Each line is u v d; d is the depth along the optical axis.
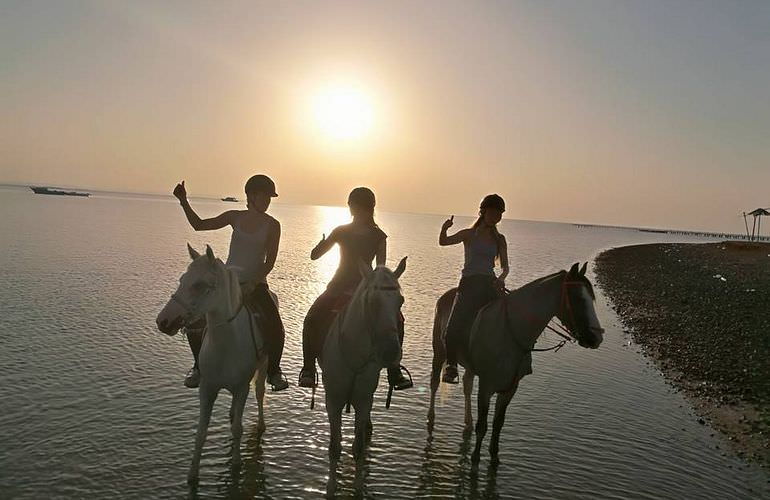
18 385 8.48
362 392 5.34
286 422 7.58
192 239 43.38
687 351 13.04
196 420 7.48
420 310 17.17
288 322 13.98
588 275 33.19
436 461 6.69
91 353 10.38
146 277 20.55
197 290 4.98
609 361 12.19
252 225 5.96
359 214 5.68
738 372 10.99
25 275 19.56
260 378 7.10
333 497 5.66
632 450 7.27
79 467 6.07
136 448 6.57
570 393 9.67
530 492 6.08
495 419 6.45
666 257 52.50
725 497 6.10
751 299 21.77
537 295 5.99
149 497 5.56
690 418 8.59
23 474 5.86
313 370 5.77
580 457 7.00
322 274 24.19
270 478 6.06
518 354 6.10
